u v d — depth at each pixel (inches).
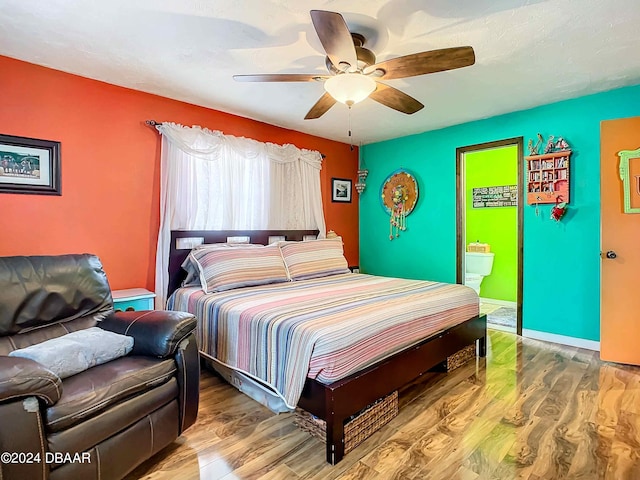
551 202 134.3
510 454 69.1
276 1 70.9
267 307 88.7
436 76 107.9
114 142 114.1
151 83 112.7
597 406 86.7
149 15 75.8
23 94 97.4
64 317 78.5
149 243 122.4
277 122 154.4
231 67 101.2
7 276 72.4
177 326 72.6
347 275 145.1
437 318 97.3
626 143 111.5
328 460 67.5
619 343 114.3
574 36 84.5
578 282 130.3
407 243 182.4
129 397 62.3
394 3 71.6
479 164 216.7
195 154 128.6
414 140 177.3
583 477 62.3
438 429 78.0
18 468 47.4
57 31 82.1
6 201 95.5
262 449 71.8
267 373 79.3
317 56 94.7
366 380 73.7
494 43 87.7
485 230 215.5
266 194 151.8
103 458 57.3
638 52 92.9
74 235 106.9
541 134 136.6
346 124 158.7
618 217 113.4
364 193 201.0
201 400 92.7
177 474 64.4
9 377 47.5
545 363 115.0
